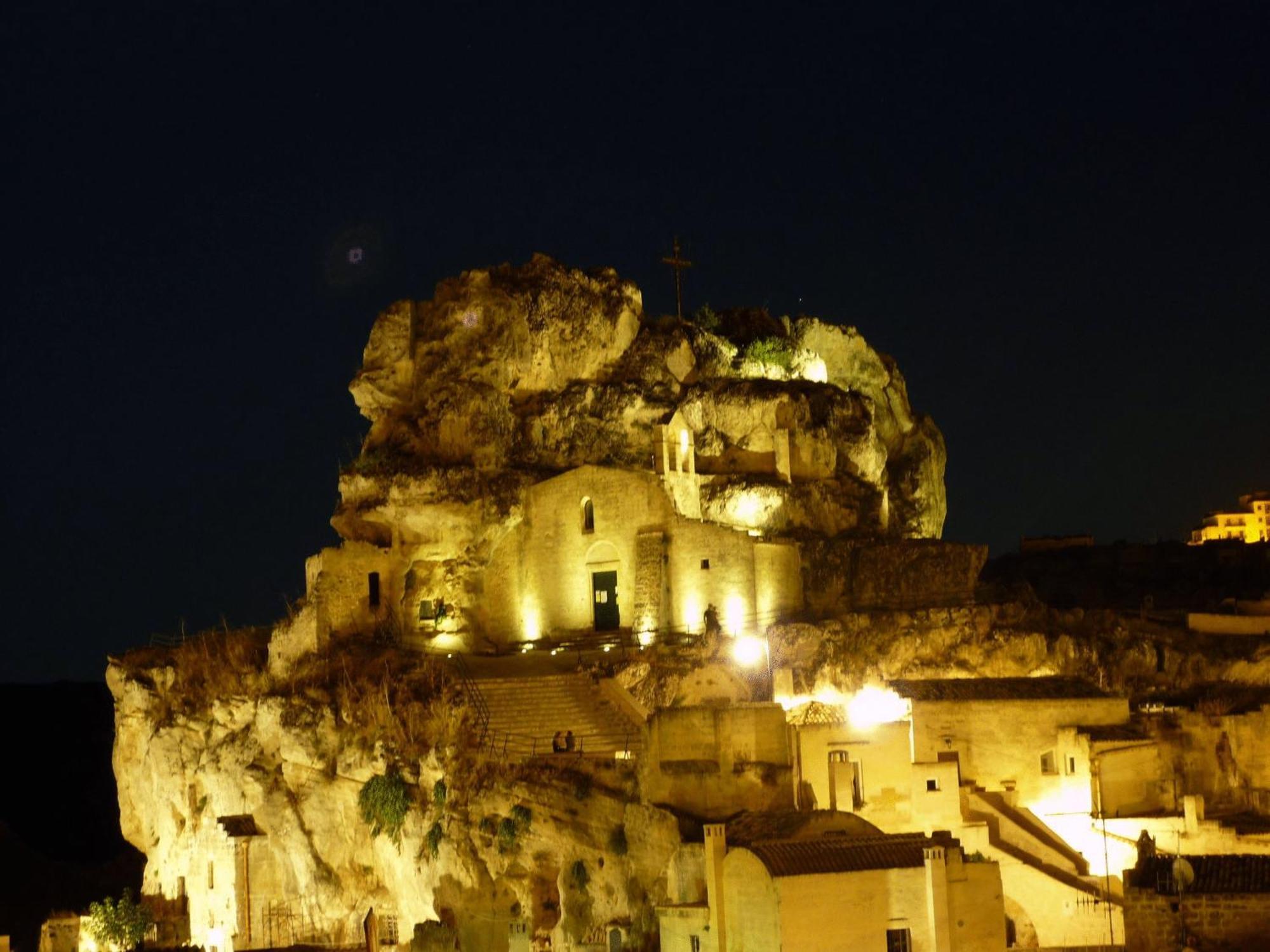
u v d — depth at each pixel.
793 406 102.25
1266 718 87.31
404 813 86.12
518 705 89.62
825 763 82.31
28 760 154.25
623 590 97.75
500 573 100.69
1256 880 71.62
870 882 69.56
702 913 72.56
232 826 93.19
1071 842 83.31
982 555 97.38
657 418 103.81
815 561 96.00
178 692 104.75
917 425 115.56
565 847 81.31
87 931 98.38
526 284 105.38
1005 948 71.31
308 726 91.44
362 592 100.19
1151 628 98.00
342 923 89.44
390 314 105.38
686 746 80.25
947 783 82.62
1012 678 87.81
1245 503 133.50
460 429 101.50
